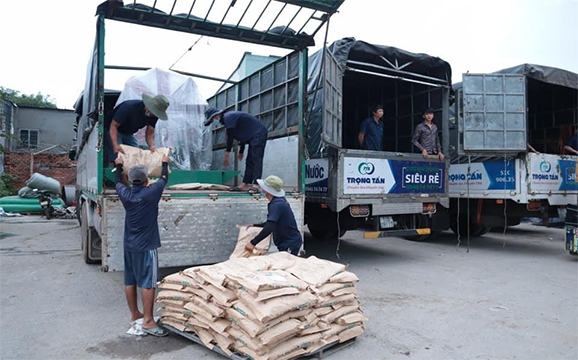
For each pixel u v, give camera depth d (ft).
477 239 33.50
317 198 23.73
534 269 22.40
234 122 20.75
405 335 12.96
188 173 20.76
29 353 11.43
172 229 16.30
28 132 82.74
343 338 11.83
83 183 26.14
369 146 25.31
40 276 20.04
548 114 32.83
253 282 10.59
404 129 30.01
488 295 17.33
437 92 27.40
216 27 18.93
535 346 12.21
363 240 32.68
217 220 17.15
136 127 17.87
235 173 21.91
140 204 12.28
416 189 25.05
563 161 28.14
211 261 16.99
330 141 20.90
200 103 25.21
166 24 18.21
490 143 26.71
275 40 20.59
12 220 47.06
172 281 12.33
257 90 27.17
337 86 22.21
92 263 22.88
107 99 27.66
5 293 17.19
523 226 42.52
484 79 26.94
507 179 27.30
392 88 30.76
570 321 14.30
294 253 15.90
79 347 11.84
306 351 10.88
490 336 12.94
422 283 19.27
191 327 11.93
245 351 10.37
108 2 15.96
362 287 18.53
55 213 50.26
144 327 12.66
